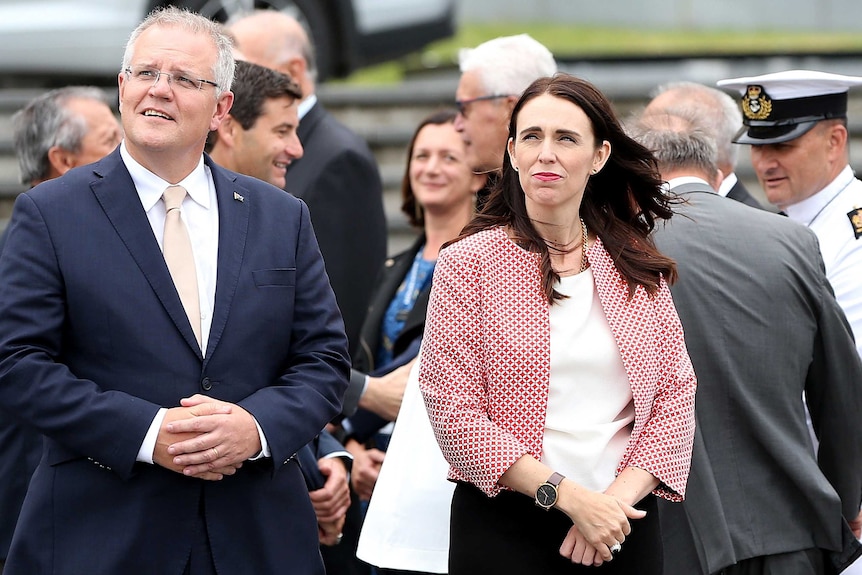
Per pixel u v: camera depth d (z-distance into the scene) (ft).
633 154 36.06
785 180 48.08
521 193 35.58
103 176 35.01
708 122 46.70
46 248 33.83
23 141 51.78
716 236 39.96
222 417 33.40
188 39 35.09
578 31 139.54
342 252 51.06
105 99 52.80
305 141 52.54
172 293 34.35
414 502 39.78
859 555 39.86
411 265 50.52
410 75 111.34
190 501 34.22
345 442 48.21
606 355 34.55
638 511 32.91
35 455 41.57
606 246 36.09
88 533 33.68
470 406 33.78
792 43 121.39
